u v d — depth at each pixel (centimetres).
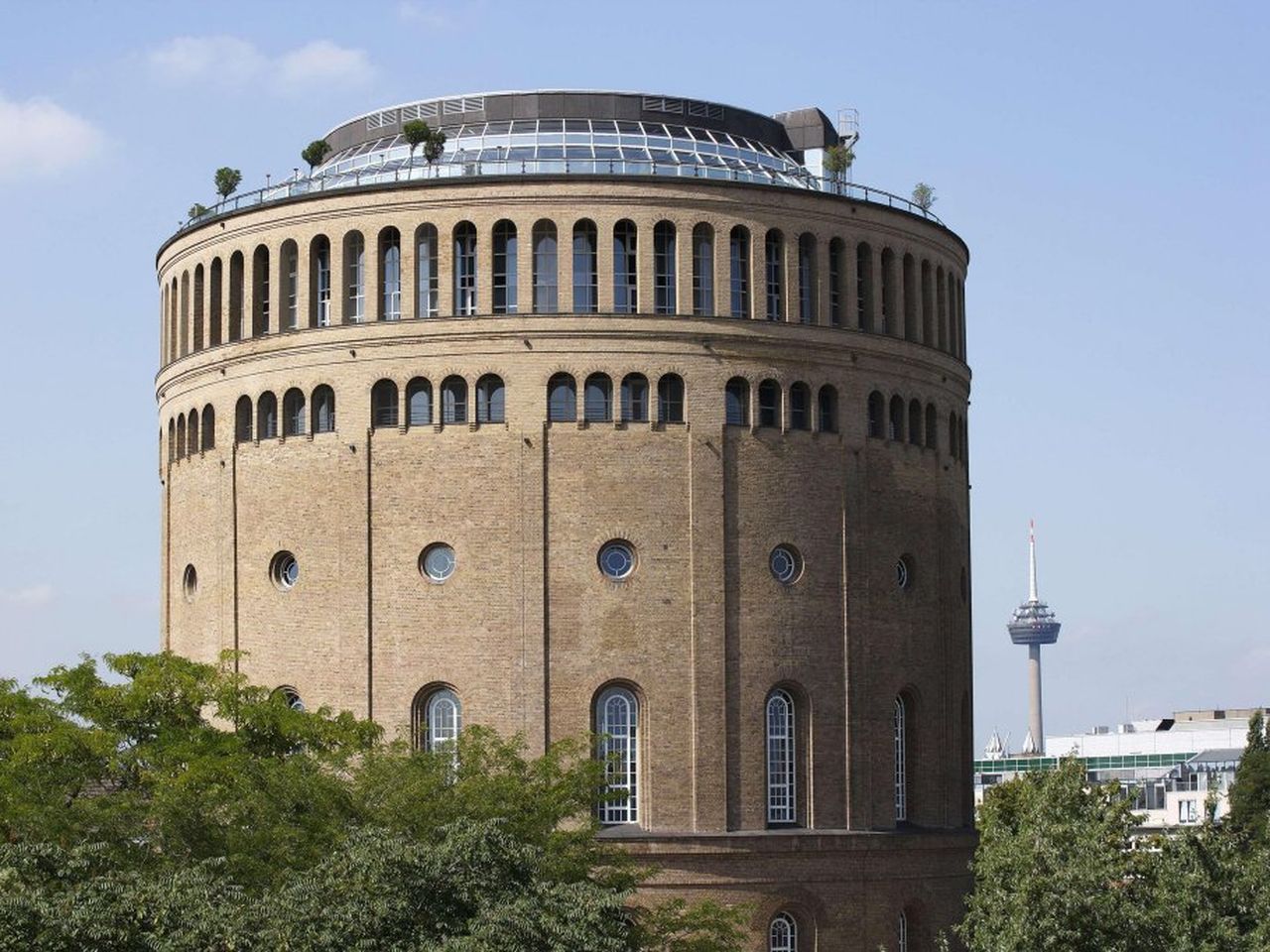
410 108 9256
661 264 8444
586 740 8056
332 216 8562
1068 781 6706
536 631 8262
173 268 9312
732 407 8481
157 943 4981
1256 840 7419
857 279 8812
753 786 8350
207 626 8919
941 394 9162
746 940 8219
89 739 7025
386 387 8469
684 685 8306
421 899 5353
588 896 5566
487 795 6806
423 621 8344
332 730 7462
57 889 5316
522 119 9094
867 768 8606
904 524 8894
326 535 8525
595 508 8312
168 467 9319
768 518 8469
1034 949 6016
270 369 8700
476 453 8338
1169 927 6303
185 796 6488
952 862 8900
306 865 6278
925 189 9212
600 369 8325
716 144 9169
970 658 9462
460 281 8425
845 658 8588
